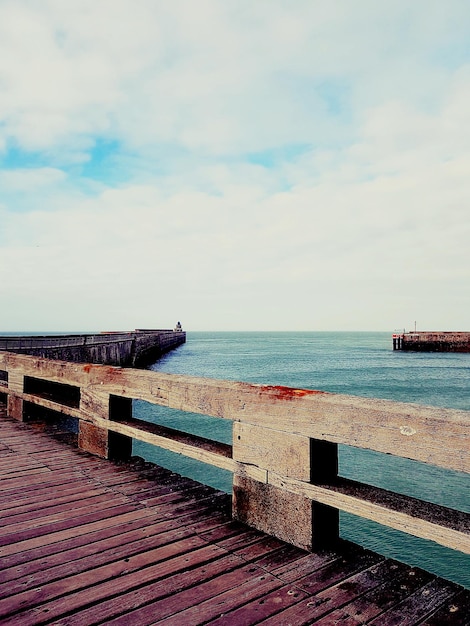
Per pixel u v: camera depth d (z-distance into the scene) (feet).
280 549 8.45
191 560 8.00
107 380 14.53
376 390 92.48
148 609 6.54
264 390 9.29
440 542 6.40
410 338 237.86
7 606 6.63
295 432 8.61
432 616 6.34
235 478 9.84
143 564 7.86
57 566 7.81
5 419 21.40
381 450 7.25
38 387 21.36
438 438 6.59
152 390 12.54
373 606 6.57
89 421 15.44
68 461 14.43
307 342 470.80
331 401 8.02
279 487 8.86
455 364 162.20
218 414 10.36
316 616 6.34
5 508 10.50
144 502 10.93
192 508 10.55
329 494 7.93
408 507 7.13
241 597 6.84
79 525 9.55
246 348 312.09
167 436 12.00
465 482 32.22
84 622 6.24
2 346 50.98
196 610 6.51
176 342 297.74
